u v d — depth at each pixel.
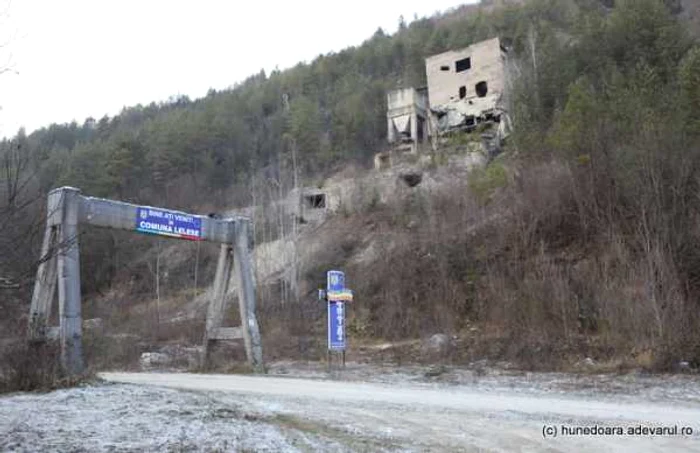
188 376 19.88
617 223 26.06
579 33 51.66
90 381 14.16
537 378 17.42
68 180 57.66
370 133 65.69
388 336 29.05
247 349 21.53
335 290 22.14
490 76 49.09
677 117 27.83
